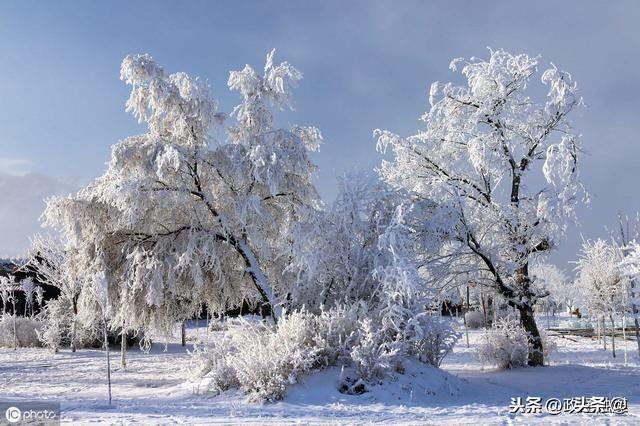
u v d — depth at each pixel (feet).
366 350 41.96
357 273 50.14
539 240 64.69
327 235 50.55
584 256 88.02
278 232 62.03
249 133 61.31
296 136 60.85
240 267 61.41
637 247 47.44
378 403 38.06
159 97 57.82
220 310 63.52
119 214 56.34
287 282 58.90
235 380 42.63
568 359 75.66
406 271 45.01
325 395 39.42
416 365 46.21
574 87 63.93
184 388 46.70
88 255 57.98
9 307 148.15
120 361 77.56
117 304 58.70
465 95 67.46
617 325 126.62
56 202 56.85
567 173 60.54
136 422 31.24
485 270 66.59
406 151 68.90
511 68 66.95
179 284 58.70
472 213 65.16
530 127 67.10
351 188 52.06
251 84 61.52
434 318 49.42
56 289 145.59
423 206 59.57
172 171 57.72
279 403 37.81
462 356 80.53
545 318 173.06
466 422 30.96
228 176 59.62
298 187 61.11
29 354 89.86
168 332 62.34
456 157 69.10
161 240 57.41
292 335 43.19
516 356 62.59
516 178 66.95
